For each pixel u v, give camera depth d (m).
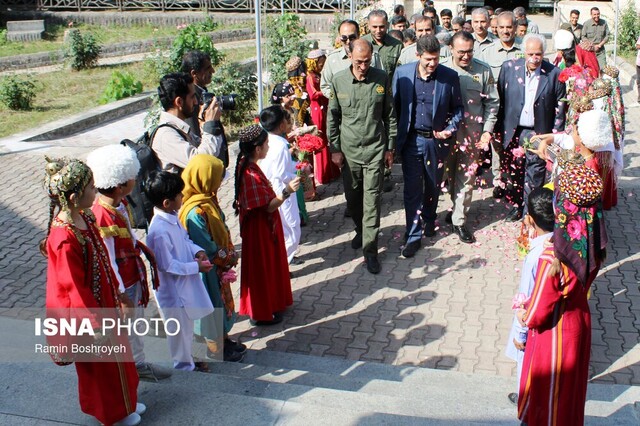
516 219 7.67
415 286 6.37
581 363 3.75
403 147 6.78
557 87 7.01
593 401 4.44
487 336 5.54
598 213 3.69
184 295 4.55
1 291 6.30
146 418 3.86
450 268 6.70
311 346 5.48
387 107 6.43
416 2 19.84
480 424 3.83
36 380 4.21
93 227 3.63
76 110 13.66
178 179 4.39
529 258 3.88
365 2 20.64
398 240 7.36
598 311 5.81
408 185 6.83
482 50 8.53
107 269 3.66
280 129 6.21
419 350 5.38
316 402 4.31
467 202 7.21
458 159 7.16
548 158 5.73
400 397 4.35
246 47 20.62
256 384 4.49
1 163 9.99
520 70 7.12
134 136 11.95
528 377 3.89
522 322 3.76
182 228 4.57
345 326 5.75
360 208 6.93
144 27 23.67
